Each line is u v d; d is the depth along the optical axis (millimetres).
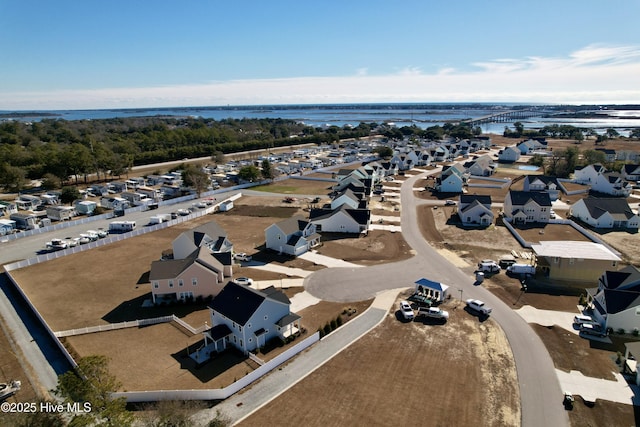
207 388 32406
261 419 29203
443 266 56688
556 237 67750
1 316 45094
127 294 49688
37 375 34875
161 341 39594
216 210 88562
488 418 29203
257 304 37812
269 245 64062
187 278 47062
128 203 91375
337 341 39031
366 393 31750
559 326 41219
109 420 25594
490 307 45188
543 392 31859
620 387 32375
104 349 38188
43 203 95438
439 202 92938
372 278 53219
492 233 70688
